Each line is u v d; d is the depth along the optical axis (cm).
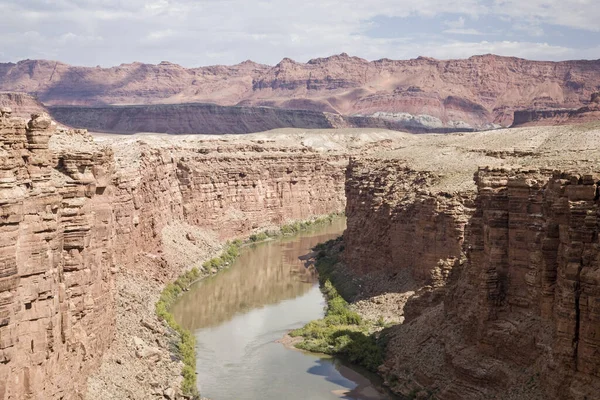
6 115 4303
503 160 10356
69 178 5197
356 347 7775
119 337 6594
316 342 8181
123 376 5900
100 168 5644
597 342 4547
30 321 4262
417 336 7031
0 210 3916
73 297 5166
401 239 9712
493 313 5847
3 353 3950
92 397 5244
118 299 7869
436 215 8669
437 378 6262
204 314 9631
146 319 7850
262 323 9231
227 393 6881
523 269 5747
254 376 7319
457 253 8344
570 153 9862
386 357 7338
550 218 5269
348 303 9850
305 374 7356
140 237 10406
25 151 4444
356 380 7138
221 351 8100
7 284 3966
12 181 4050
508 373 5503
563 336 4772
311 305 10144
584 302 4628
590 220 4672
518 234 5756
